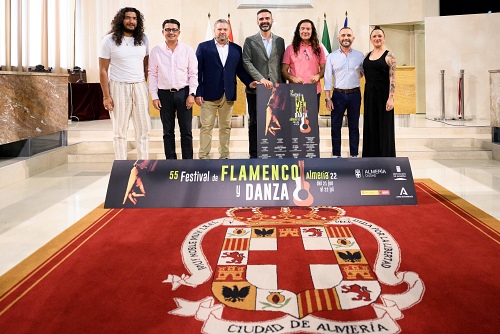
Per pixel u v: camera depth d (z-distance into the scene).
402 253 2.41
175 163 3.52
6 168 4.40
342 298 1.88
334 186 3.43
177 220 3.10
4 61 8.81
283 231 2.83
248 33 8.61
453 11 9.29
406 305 1.81
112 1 9.87
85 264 2.30
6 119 4.48
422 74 9.73
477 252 2.41
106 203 3.43
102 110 9.31
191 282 2.07
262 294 1.94
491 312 1.73
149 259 2.37
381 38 4.35
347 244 2.56
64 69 9.99
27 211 3.42
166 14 8.52
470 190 3.94
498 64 8.20
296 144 3.93
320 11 8.57
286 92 3.91
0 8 8.68
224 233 2.80
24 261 2.36
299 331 1.63
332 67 4.61
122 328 1.66
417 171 4.91
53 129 5.52
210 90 4.59
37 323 1.70
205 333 1.62
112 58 4.23
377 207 3.38
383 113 4.38
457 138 6.17
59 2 9.84
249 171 3.47
